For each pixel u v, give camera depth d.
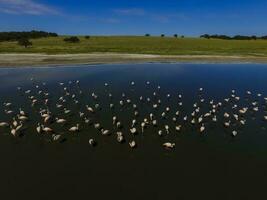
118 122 32.56
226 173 24.11
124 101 43.53
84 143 28.66
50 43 137.50
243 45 137.88
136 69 73.06
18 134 30.25
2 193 21.38
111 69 72.00
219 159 26.22
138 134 30.98
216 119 35.12
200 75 66.56
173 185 22.47
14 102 41.59
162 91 50.47
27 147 27.72
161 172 24.06
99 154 26.67
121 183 22.64
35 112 37.50
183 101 44.34
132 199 21.02
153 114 37.56
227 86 55.53
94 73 65.81
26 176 23.31
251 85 56.84
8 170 24.03
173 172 24.08
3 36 166.00
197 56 98.06
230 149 28.08
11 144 28.22
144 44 134.75
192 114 35.25
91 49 108.94
